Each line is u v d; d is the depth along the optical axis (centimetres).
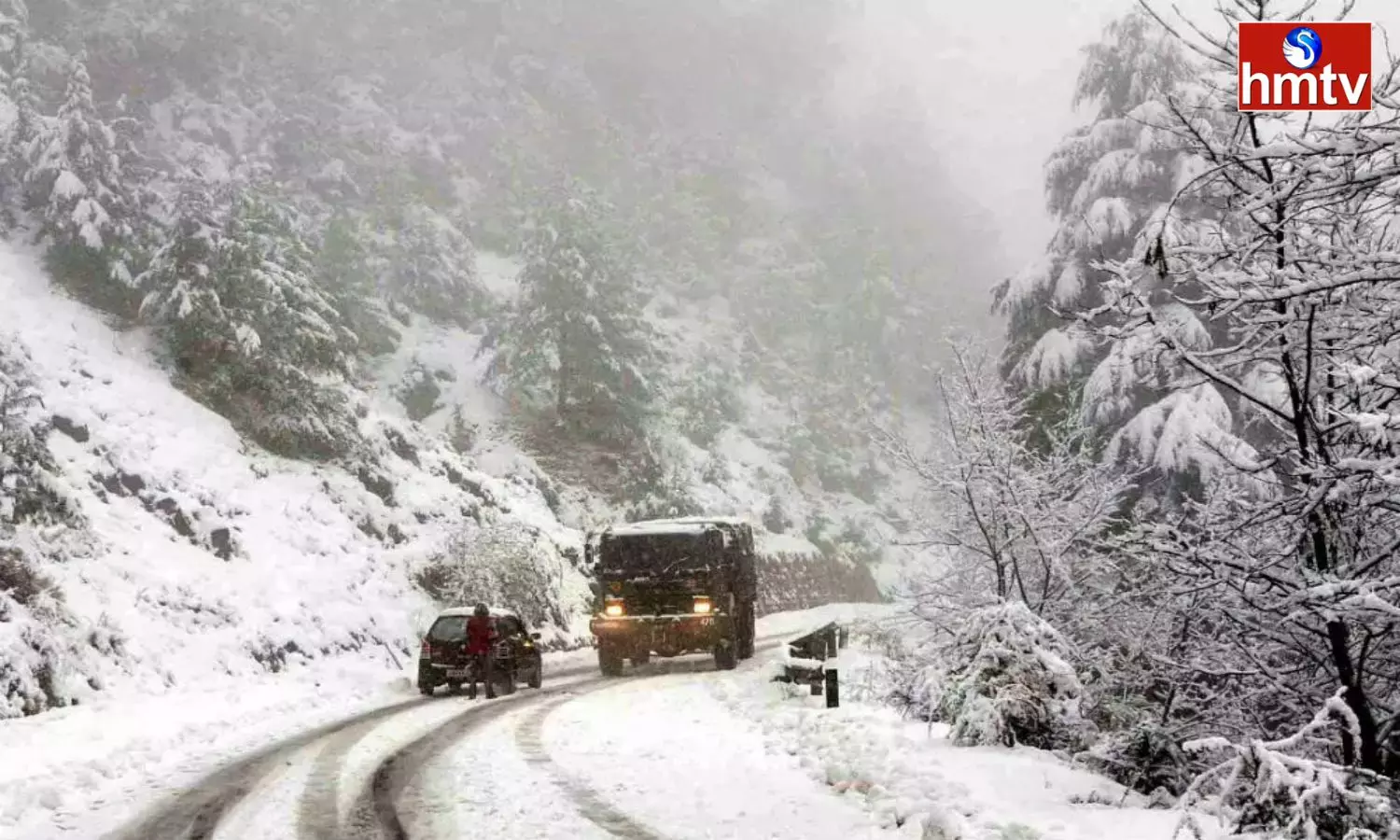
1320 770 665
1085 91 2533
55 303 3064
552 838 814
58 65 4653
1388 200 701
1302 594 715
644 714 1688
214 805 966
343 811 925
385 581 2919
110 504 2384
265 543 2681
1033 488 1451
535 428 5012
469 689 2211
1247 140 769
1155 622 1213
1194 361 778
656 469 5094
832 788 1034
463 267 6400
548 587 3378
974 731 1146
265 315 3212
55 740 1364
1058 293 2262
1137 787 1045
